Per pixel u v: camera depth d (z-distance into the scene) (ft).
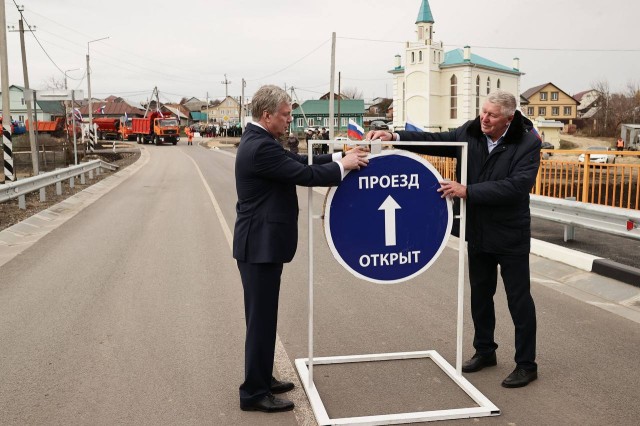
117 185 64.13
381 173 12.50
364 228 12.55
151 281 22.82
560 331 16.87
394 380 13.56
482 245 13.39
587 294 20.89
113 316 18.37
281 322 17.98
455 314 18.65
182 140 259.80
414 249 12.87
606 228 25.13
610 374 13.87
